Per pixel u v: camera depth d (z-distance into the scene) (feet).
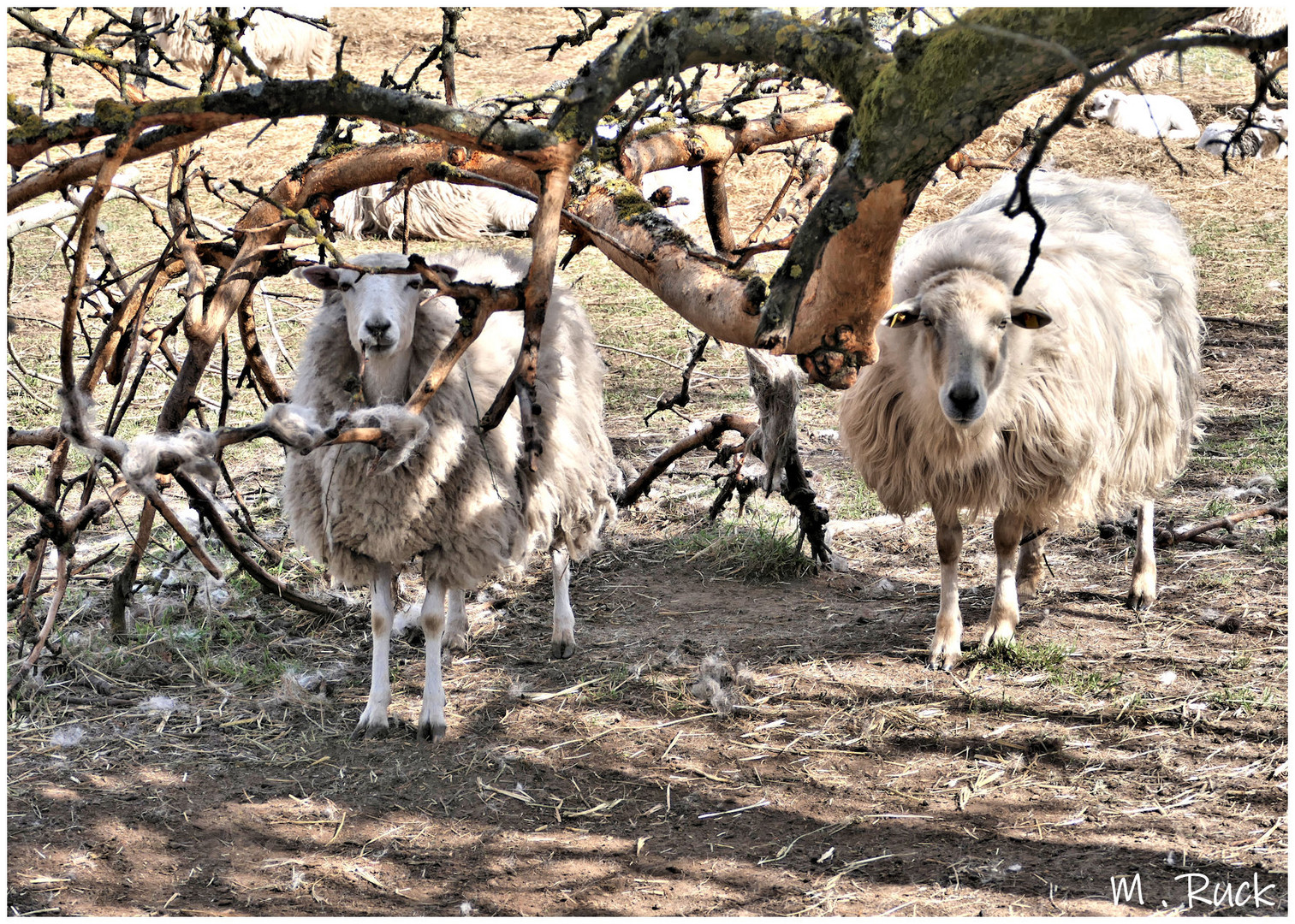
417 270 8.90
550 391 14.60
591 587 18.52
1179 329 16.60
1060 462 14.29
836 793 12.29
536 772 12.83
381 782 12.59
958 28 6.96
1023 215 15.37
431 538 13.32
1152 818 11.54
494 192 42.19
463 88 53.21
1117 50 6.78
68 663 14.92
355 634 16.66
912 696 14.44
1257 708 13.61
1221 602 16.80
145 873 10.85
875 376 14.94
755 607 17.58
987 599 17.57
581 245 10.50
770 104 29.96
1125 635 15.99
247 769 12.86
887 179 7.46
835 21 7.89
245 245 10.48
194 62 40.16
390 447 9.49
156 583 17.01
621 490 19.53
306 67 48.83
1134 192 17.88
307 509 13.57
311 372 13.56
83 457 22.43
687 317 9.15
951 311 13.20
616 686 14.90
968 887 10.44
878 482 15.65
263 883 10.71
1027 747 13.08
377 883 10.72
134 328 12.11
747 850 11.24
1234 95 53.52
